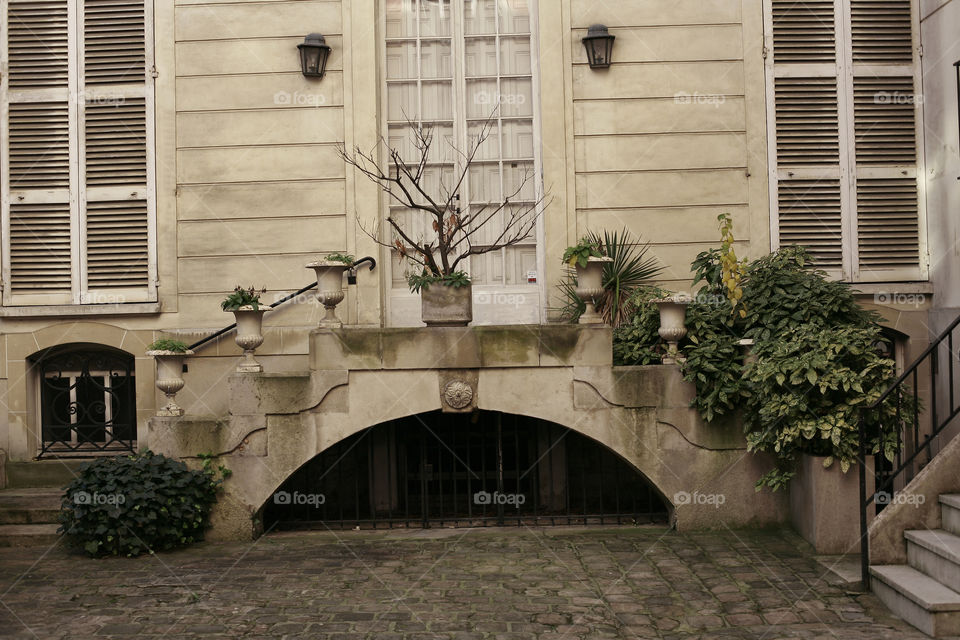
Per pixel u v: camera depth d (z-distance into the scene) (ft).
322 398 25.29
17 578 21.99
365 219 29.01
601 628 18.37
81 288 29.27
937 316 28.27
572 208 29.12
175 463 24.94
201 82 29.35
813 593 20.24
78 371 29.58
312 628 18.51
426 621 18.83
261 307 25.90
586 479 29.07
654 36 29.25
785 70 29.37
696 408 25.29
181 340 28.40
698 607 19.47
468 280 25.53
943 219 28.30
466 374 25.32
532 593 20.49
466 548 24.30
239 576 21.99
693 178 29.19
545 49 29.25
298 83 29.27
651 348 26.45
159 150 29.32
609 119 29.22
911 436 28.30
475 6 30.22
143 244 29.27
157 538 24.26
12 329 29.09
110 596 20.59
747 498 25.39
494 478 29.27
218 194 29.22
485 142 30.01
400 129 30.09
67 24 29.50
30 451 29.07
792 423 23.15
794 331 24.38
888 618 18.74
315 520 27.45
